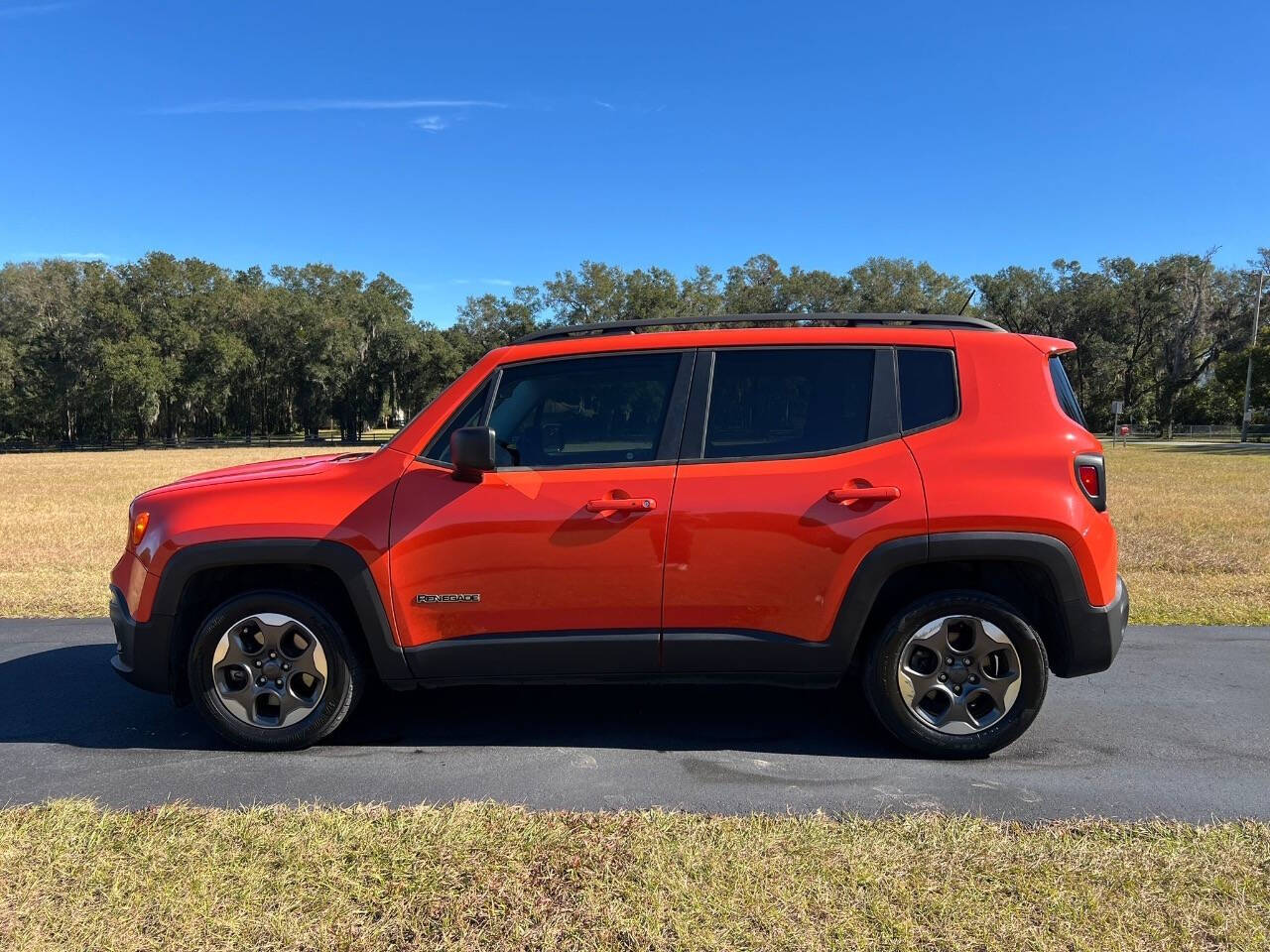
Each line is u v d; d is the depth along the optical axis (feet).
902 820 9.62
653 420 11.66
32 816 9.68
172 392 235.81
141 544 11.84
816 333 11.95
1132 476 71.26
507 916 7.72
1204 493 53.62
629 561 11.27
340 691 11.91
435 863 8.63
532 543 11.28
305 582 12.33
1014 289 236.84
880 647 11.53
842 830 9.36
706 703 14.07
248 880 8.29
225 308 245.86
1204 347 232.94
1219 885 8.21
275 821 9.55
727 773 11.16
